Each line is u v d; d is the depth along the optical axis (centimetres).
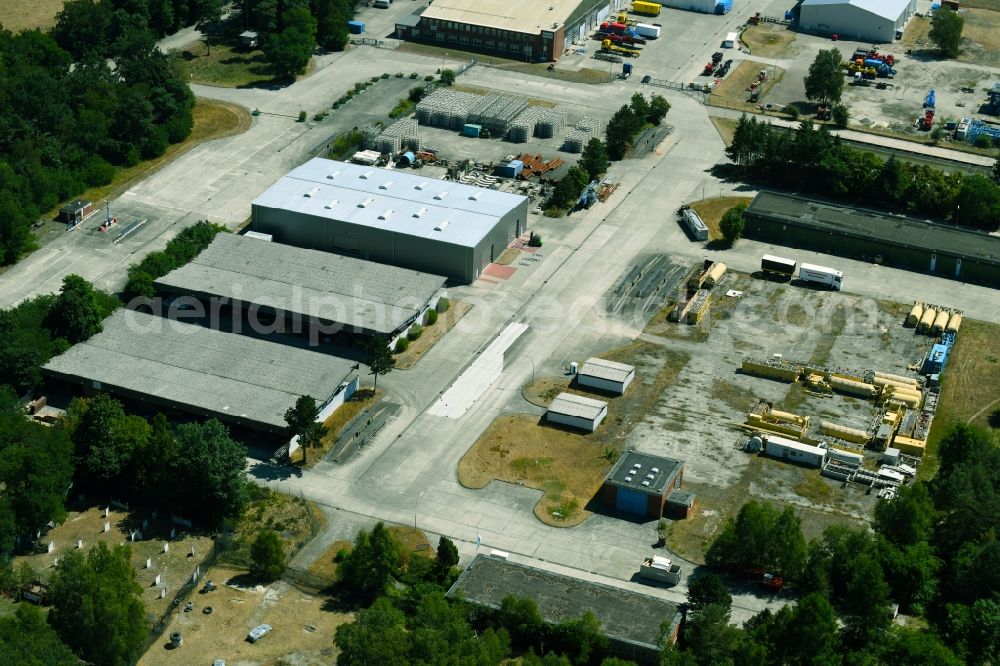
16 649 18975
